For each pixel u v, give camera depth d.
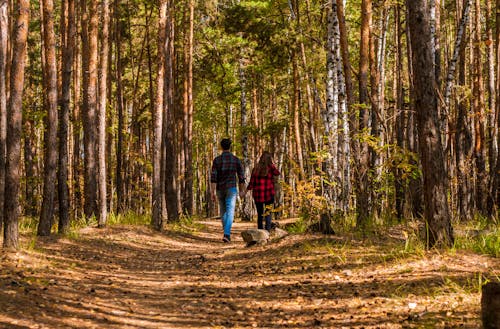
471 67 23.08
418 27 6.80
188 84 24.48
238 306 5.45
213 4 25.64
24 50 7.35
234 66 29.30
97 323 4.57
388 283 5.78
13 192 7.27
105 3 14.39
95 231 12.05
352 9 22.89
